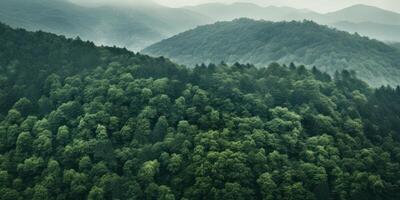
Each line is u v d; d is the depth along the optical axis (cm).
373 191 11356
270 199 10900
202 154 11781
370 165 12200
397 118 15562
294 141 12638
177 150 12281
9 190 11494
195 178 11338
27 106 14350
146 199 11212
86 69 16750
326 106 14538
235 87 14925
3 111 14600
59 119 13675
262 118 13750
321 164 11988
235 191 10856
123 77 15238
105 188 11281
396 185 11562
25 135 12862
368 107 15438
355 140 13225
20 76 16512
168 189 11125
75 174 11538
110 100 14275
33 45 19125
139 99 14238
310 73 17525
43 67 17262
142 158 12138
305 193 11125
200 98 14050
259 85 15612
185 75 15875
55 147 12812
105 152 12319
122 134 13038
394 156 13088
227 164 11369
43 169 12188
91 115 13400
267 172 11425
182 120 13312
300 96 15100
